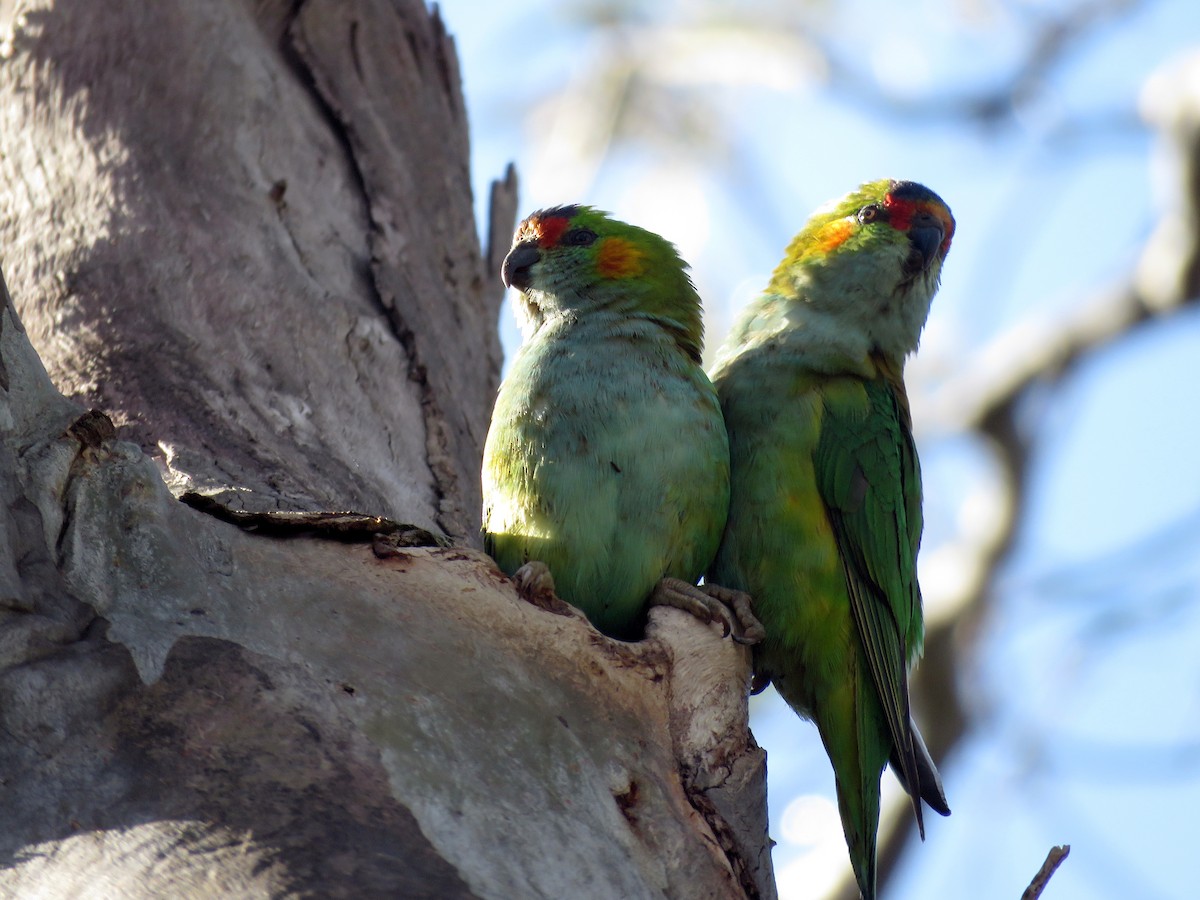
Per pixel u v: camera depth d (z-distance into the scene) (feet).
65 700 14.25
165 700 14.51
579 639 18.01
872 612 26.12
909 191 29.78
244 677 14.96
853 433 26.48
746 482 25.64
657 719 18.26
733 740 19.02
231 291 24.77
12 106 27.73
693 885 16.30
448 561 17.89
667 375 23.91
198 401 22.80
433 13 32.68
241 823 13.32
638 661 18.58
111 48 27.81
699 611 20.52
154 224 25.27
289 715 14.66
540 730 16.47
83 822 13.29
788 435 25.93
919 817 24.79
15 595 14.73
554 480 22.98
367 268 27.22
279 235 26.32
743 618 23.50
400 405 25.48
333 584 16.83
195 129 26.89
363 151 28.86
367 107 29.53
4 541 14.97
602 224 27.45
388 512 23.00
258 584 16.39
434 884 13.34
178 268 24.71
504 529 23.52
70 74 27.68
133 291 24.21
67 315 24.02
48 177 26.48
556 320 26.30
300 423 23.47
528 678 17.08
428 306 27.55
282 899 12.61
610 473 22.89
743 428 26.18
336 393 24.54
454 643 16.80
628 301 26.63
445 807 14.46
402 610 16.88
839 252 29.07
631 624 23.48
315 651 15.79
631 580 22.94
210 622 15.56
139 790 13.58
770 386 26.66
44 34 28.27
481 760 15.48
